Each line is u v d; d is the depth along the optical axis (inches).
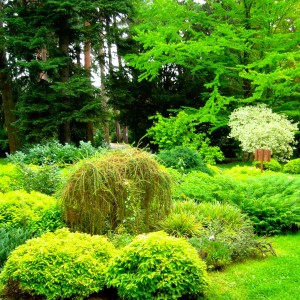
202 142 707.4
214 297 156.7
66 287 150.3
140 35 668.1
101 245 165.8
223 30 646.5
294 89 698.8
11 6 801.6
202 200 282.0
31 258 151.7
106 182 200.7
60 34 776.3
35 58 761.0
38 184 285.6
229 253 192.5
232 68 676.7
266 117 645.9
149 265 142.6
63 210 211.0
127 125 915.4
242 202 267.1
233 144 821.9
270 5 687.1
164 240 150.0
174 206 247.3
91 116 744.3
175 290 141.4
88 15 772.0
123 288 144.6
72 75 824.9
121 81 863.7
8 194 248.4
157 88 860.6
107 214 205.3
